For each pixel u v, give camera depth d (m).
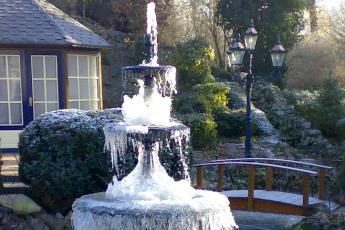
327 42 23.39
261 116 17.92
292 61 22.77
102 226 5.07
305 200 9.48
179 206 5.05
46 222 7.92
